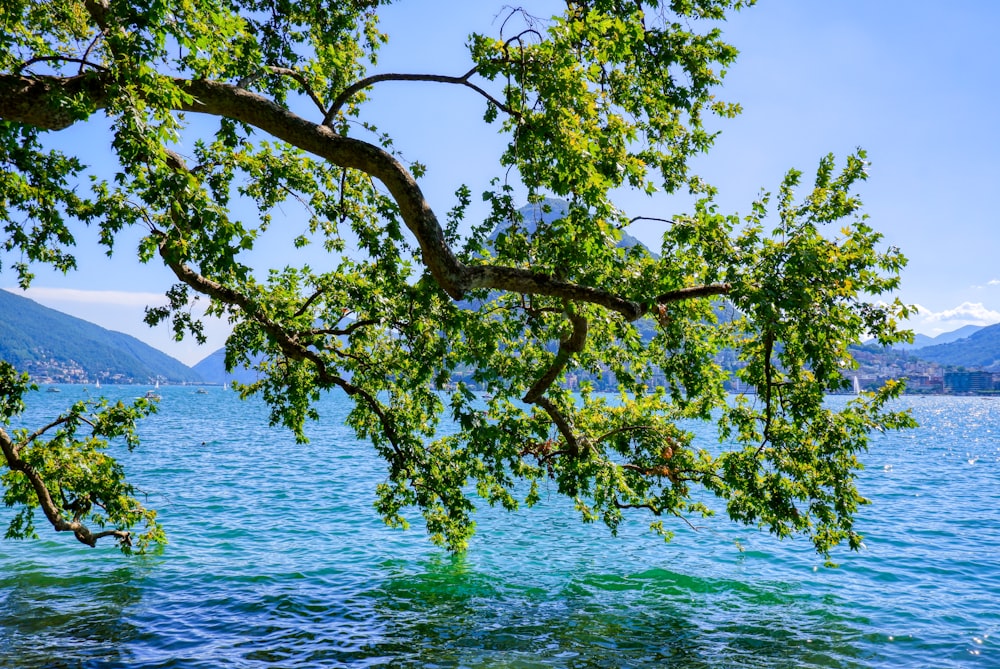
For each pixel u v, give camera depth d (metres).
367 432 15.66
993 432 86.88
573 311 11.23
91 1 7.59
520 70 9.05
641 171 9.48
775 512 13.68
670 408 15.54
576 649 11.98
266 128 7.98
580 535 21.61
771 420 13.87
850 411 13.41
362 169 8.16
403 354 13.66
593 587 15.97
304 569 17.06
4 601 14.11
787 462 13.67
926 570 17.55
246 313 12.53
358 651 11.68
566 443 14.60
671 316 12.85
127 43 6.52
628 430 15.12
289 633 12.51
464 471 14.67
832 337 11.08
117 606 13.91
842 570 17.58
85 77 7.07
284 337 12.40
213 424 75.69
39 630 12.43
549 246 10.94
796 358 13.02
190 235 7.46
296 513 24.75
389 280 11.90
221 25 7.43
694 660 11.53
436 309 12.22
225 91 7.69
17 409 12.69
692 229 10.28
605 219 9.41
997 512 26.16
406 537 20.98
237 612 13.66
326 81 12.60
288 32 12.45
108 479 14.15
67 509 13.94
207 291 11.46
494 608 14.28
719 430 15.31
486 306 13.72
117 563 17.20
